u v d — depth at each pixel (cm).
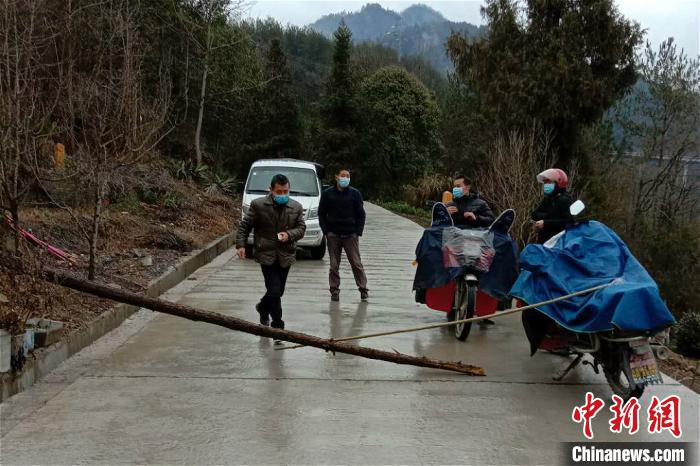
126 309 792
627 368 510
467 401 539
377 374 604
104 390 543
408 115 4534
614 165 2553
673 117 2547
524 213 1552
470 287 723
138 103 1007
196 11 2192
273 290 713
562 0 2286
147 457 423
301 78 5406
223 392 545
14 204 663
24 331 562
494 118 2319
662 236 2372
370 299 966
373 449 442
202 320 579
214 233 1520
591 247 575
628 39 2239
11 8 785
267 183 1479
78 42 1129
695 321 1028
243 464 417
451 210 816
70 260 889
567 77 2166
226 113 2514
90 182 1082
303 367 619
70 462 414
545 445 456
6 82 738
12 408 500
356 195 945
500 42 2367
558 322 538
